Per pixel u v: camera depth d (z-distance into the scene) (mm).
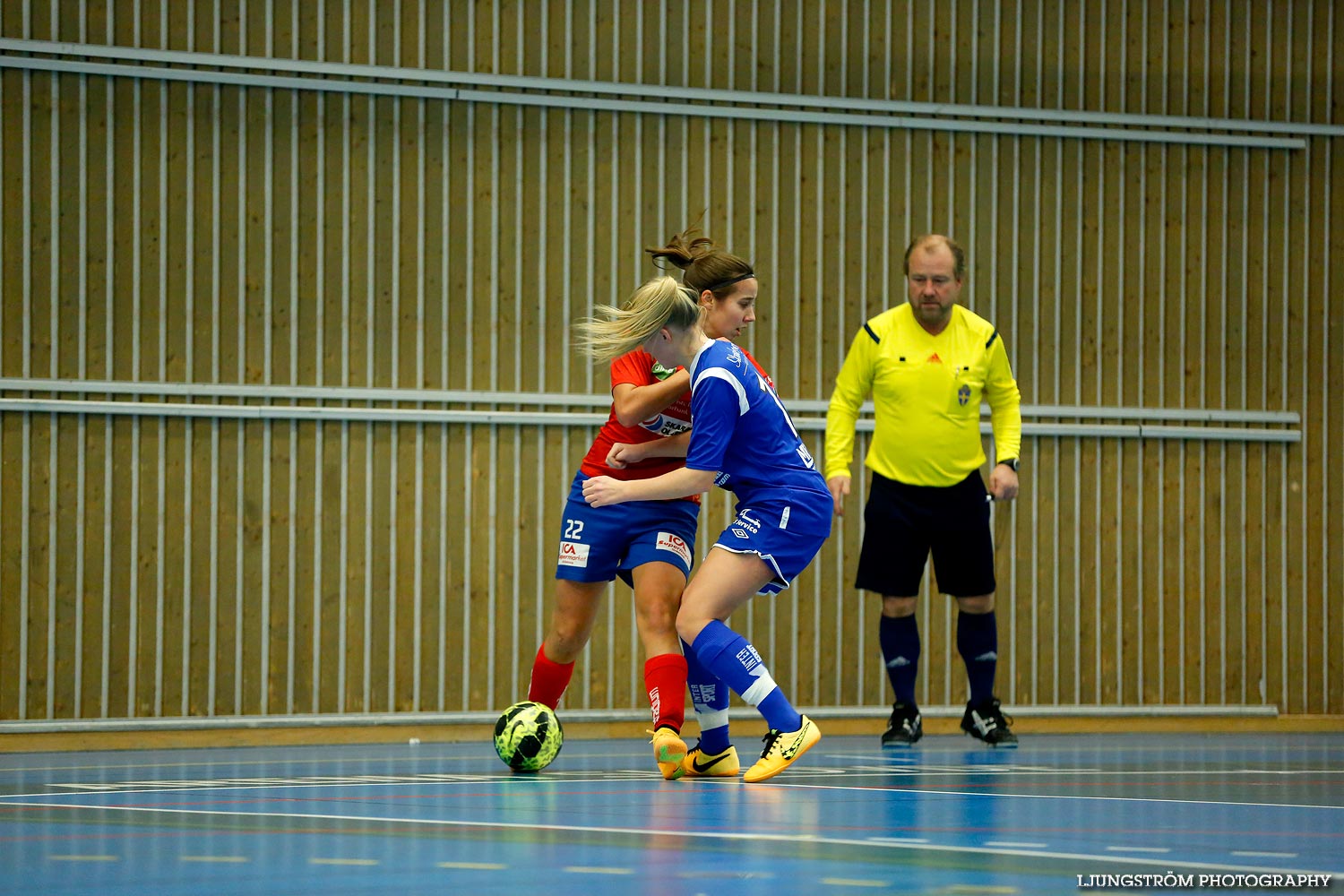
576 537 12344
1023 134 21000
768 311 20188
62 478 18062
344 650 18844
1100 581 21141
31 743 17766
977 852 6160
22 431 17953
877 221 20562
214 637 18453
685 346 10734
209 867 5676
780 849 6285
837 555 20406
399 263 19125
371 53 19031
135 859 5945
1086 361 21172
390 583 19016
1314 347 21969
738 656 10672
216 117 18562
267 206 18719
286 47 18797
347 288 18969
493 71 19422
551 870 5566
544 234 19562
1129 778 11211
